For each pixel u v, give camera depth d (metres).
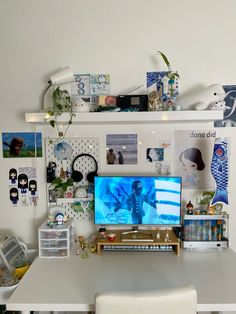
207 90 1.63
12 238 1.72
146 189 1.70
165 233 1.74
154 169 1.81
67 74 1.63
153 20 1.74
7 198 1.84
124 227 1.83
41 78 1.77
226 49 1.74
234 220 1.84
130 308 1.02
